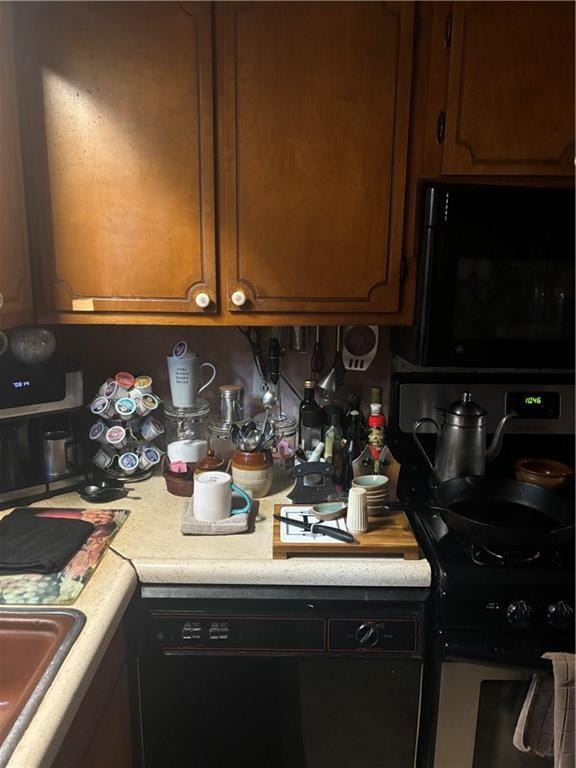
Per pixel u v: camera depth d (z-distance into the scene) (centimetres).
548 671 111
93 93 130
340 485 145
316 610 117
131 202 135
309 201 136
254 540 128
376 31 128
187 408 166
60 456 149
